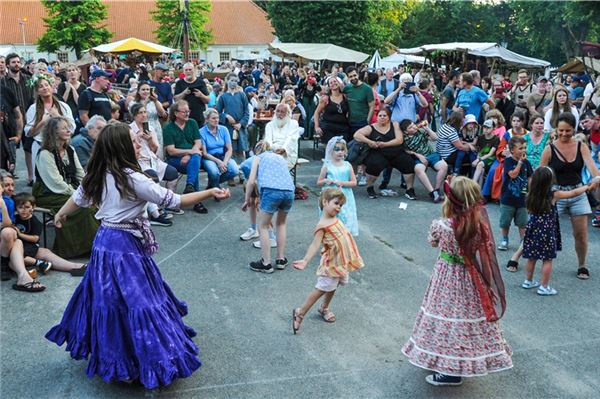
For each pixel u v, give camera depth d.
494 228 7.71
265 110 12.77
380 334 4.82
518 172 6.64
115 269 3.75
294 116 11.72
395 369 4.28
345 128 10.05
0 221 5.55
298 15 36.34
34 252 5.91
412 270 6.27
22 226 5.86
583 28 36.38
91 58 25.70
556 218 5.62
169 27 44.09
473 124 9.22
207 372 4.18
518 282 5.96
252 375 4.16
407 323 5.02
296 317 4.80
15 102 9.01
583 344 4.71
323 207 4.86
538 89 10.84
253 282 5.85
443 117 12.70
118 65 26.53
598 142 8.34
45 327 4.79
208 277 5.95
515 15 44.53
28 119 8.21
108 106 8.63
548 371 4.30
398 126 9.05
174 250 6.71
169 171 7.86
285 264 6.24
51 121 6.36
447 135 9.18
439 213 8.46
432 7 45.53
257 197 6.89
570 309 5.36
